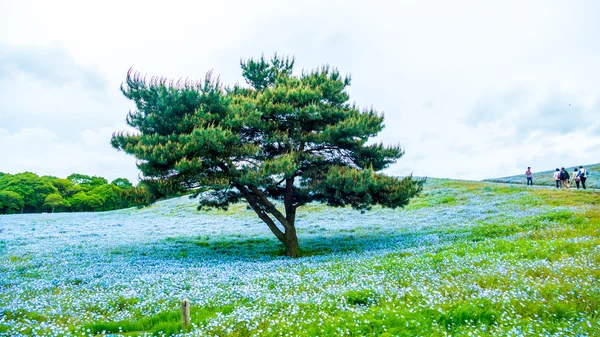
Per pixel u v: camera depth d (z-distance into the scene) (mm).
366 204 23062
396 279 12445
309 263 17078
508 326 7578
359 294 10391
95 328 8984
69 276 16375
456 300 9617
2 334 8328
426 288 10688
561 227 19766
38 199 90438
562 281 10273
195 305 10750
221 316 9078
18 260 21625
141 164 19078
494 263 13195
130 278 15250
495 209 34094
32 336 8195
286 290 11781
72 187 100812
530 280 10586
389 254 18312
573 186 45156
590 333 6891
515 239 18234
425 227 29781
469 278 11641
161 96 19094
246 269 16344
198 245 27828
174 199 74500
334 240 27641
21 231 38844
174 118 20031
